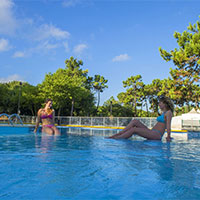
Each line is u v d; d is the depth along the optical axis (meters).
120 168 2.31
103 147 4.02
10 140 5.14
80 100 38.12
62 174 2.03
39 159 2.75
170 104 5.41
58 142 4.85
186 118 19.31
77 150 3.60
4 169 2.19
